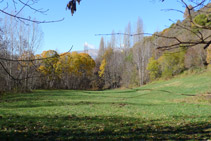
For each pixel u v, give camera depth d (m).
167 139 6.45
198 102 19.98
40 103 18.48
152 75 46.41
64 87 57.62
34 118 9.85
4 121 8.53
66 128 7.91
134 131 7.71
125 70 57.16
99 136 6.76
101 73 64.88
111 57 66.38
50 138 6.37
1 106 15.64
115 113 12.80
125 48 66.06
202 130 7.88
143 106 17.58
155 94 30.16
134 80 52.84
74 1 2.98
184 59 39.84
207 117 11.39
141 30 44.94
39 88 43.44
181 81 36.06
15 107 15.48
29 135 6.58
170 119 10.70
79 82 62.44
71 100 22.53
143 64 49.06
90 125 8.66
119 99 25.86
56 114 11.58
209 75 34.38
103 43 80.75
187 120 10.36
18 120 8.98
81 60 59.94
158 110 14.72
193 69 39.34
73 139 6.32
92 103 19.58
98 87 65.44
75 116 11.08
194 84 31.27
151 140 6.28
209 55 32.00
